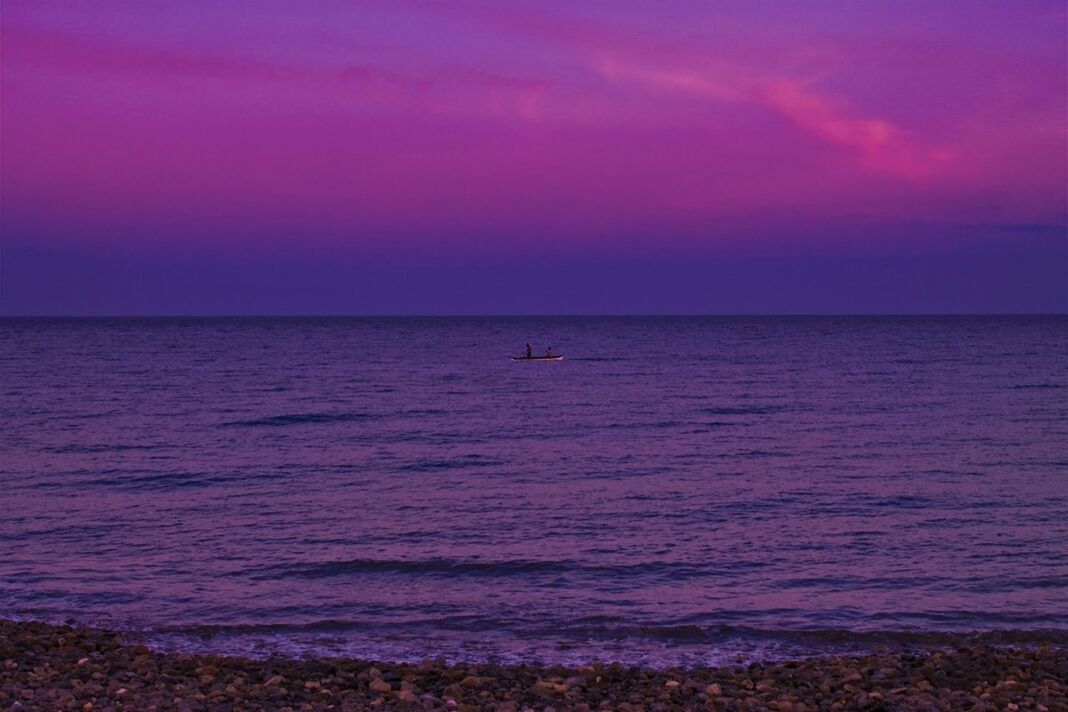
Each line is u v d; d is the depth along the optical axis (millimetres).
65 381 73250
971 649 14383
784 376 81625
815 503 26859
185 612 17000
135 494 28219
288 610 17156
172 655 14203
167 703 11141
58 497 27609
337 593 18203
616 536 22844
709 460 35281
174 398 60219
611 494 28359
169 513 25438
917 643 15297
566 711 11258
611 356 117375
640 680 12742
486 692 11969
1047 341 160250
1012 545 21828
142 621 16469
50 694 11172
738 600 17734
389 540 22422
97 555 20938
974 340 166500
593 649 15102
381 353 125438
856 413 51875
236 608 17234
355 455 36500
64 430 43500
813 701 11727
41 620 16391
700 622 16484
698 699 11758
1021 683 12070
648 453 37188
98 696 11422
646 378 80438
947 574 19422
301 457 35906
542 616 16828
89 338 175625
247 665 13328
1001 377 78375
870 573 19516
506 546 21828
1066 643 15164
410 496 28078
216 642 15344
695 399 60875
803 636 15656
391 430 44750
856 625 16297
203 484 29953
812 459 35438
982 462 34469
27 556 20781
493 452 37531
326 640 15516
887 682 12531
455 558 20656
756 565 20141
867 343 155375
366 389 69000
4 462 34094
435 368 94500
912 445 39156
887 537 22656
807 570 19750
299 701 11656
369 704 11453
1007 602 17594
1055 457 35656
